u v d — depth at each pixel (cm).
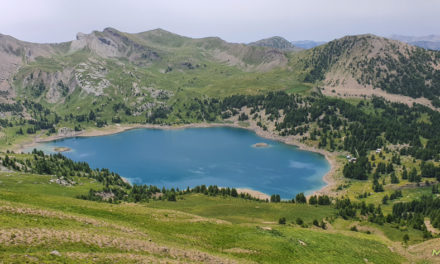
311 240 8269
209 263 5134
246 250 6606
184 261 4884
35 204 7206
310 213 14850
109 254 4300
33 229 4512
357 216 15225
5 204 5722
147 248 5088
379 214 14762
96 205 8431
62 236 4559
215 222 8862
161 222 7762
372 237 11031
